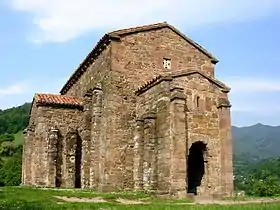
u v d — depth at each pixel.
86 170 32.12
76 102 35.88
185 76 28.05
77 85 41.56
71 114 35.44
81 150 34.97
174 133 26.09
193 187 30.28
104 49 33.38
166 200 23.52
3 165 63.34
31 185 33.72
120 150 30.33
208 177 27.55
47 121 34.56
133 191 28.80
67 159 34.22
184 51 35.00
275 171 67.00
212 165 27.70
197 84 28.17
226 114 28.34
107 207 18.64
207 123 27.92
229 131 28.22
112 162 29.88
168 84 27.53
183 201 22.91
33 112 38.19
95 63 35.53
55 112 34.97
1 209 17.28
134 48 32.81
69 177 33.91
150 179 27.44
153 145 27.83
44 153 33.91
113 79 31.41
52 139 33.75
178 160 25.69
